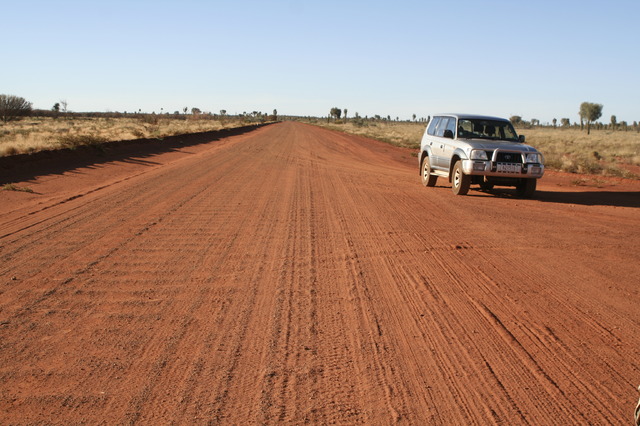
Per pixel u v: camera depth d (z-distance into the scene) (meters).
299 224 9.26
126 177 15.16
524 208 11.90
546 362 4.22
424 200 12.68
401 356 4.27
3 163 14.45
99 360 4.09
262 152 26.95
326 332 4.71
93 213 9.83
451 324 4.95
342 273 6.46
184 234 8.29
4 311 5.04
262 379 3.84
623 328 4.95
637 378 3.99
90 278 6.04
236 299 5.48
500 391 3.75
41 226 8.67
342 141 45.34
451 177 14.22
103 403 3.47
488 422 3.35
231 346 4.38
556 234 9.04
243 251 7.34
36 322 4.79
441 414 3.43
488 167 12.92
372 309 5.29
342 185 15.09
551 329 4.88
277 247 7.61
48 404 3.45
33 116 99.75
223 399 3.55
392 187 15.16
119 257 6.91
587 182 19.19
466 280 6.30
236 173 17.02
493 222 9.99
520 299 5.68
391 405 3.53
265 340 4.51
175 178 15.23
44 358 4.11
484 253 7.62
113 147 22.95
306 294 5.67
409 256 7.32
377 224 9.45
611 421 3.39
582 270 6.83
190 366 4.02
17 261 6.67
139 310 5.12
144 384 3.74
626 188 17.84
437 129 15.66
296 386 3.75
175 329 4.70
